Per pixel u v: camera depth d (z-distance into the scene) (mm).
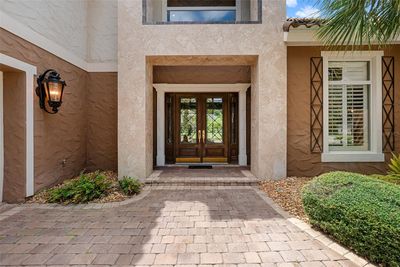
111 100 7082
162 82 7801
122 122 5902
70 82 6133
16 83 4523
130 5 5887
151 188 5531
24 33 4500
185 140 8367
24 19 4508
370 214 2525
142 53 5875
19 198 4543
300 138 6207
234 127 8336
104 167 7117
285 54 5883
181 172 6777
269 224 3564
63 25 5785
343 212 2824
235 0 7832
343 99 6359
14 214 3986
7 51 4129
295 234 3246
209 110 8344
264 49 5848
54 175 5465
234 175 6355
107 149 7121
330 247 2887
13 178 4547
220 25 5859
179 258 2701
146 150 6012
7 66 4176
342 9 3660
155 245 2980
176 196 4941
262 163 5902
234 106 8328
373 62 6168
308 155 6219
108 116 7102
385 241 2371
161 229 3422
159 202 4570
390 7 3389
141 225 3557
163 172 6781
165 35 5867
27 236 3217
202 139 8305
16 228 3465
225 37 5855
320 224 3197
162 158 8023
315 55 6176
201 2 7816
